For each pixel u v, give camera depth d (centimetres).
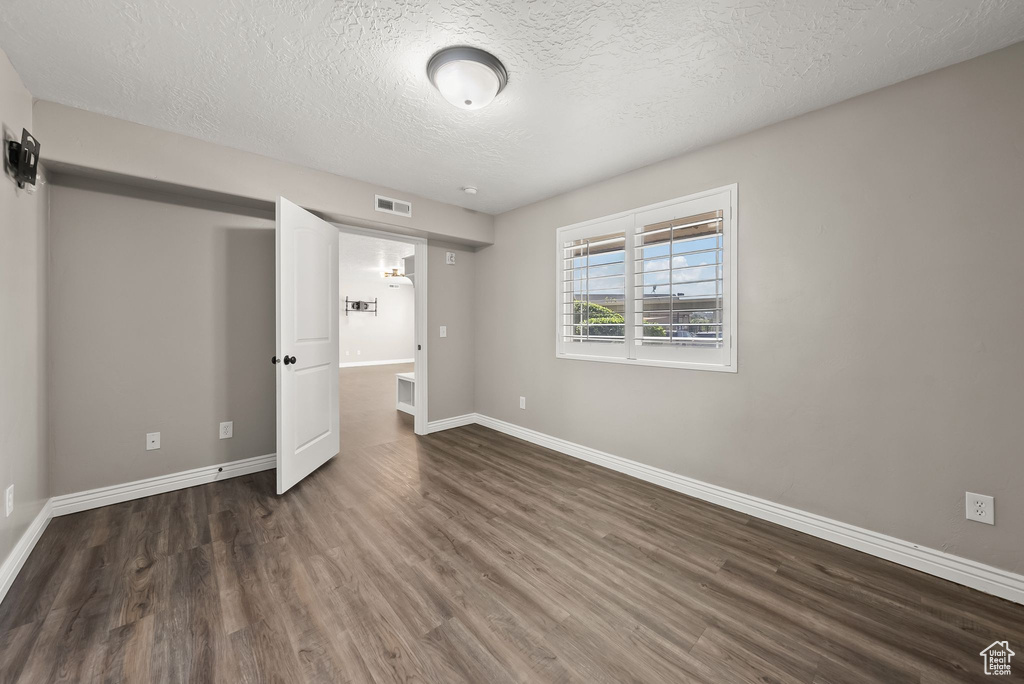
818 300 212
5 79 168
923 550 184
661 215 277
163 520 225
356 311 1059
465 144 253
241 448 294
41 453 212
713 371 253
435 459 333
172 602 158
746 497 240
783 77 184
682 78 185
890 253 191
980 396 171
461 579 176
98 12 145
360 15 147
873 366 197
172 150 238
